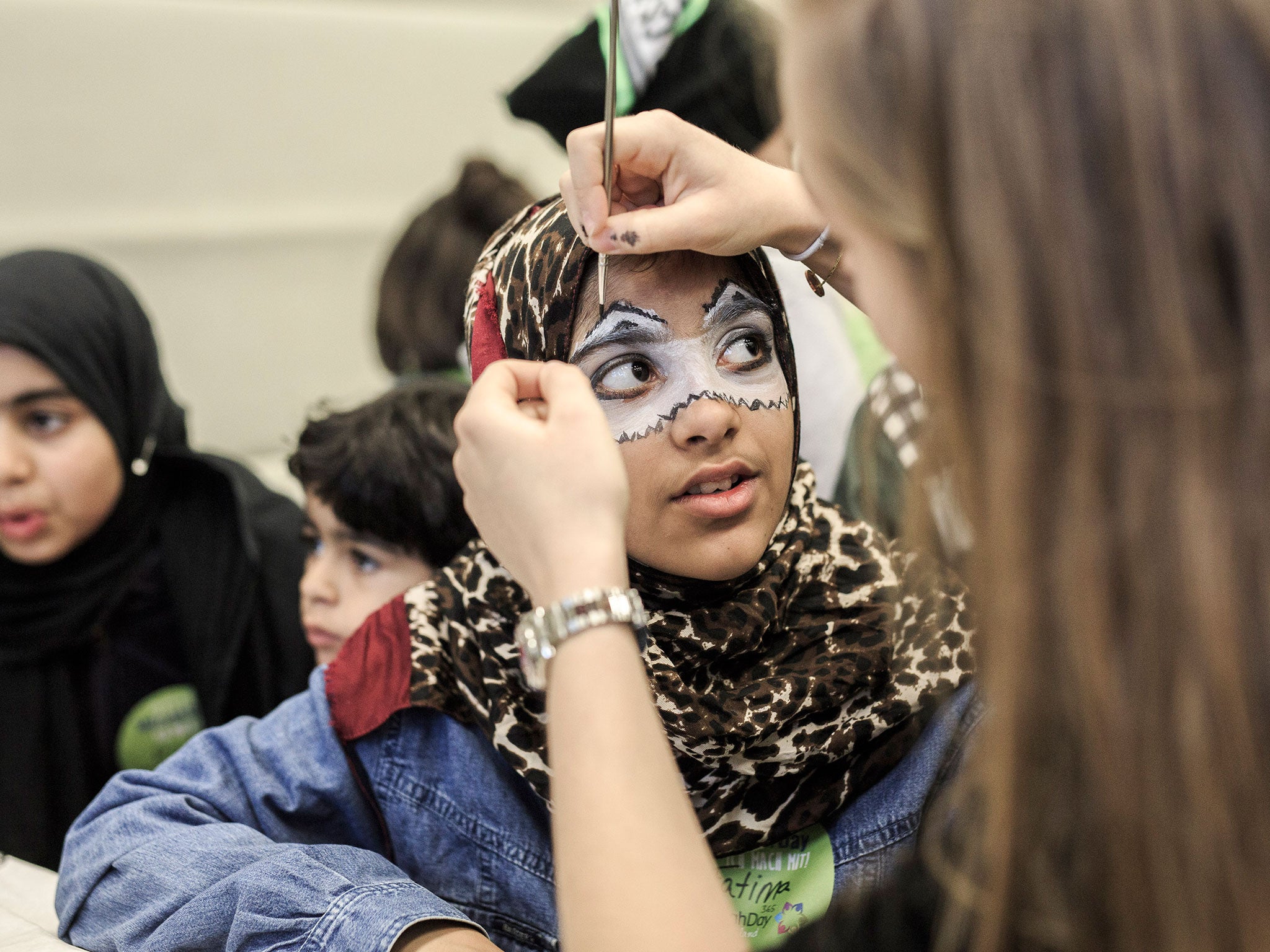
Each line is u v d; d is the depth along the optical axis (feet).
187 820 2.53
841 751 2.37
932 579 2.47
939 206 1.31
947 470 1.53
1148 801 1.29
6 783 4.38
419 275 5.68
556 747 1.65
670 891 1.52
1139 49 1.19
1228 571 1.21
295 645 4.61
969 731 2.37
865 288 1.52
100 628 4.53
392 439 3.45
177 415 5.04
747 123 3.39
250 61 9.12
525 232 2.49
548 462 1.75
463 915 2.25
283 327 9.61
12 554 4.42
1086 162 1.22
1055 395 1.26
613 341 2.29
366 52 9.62
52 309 4.41
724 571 2.31
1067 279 1.22
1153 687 1.27
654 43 3.43
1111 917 1.36
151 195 8.89
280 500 4.94
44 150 8.43
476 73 10.21
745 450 2.30
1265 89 1.18
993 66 1.24
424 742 2.60
